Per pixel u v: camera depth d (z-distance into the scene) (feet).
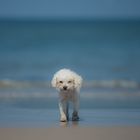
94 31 213.25
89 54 135.13
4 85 82.79
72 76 44.34
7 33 199.31
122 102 61.31
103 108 55.52
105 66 112.06
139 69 107.14
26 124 42.42
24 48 144.36
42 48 145.48
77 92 44.83
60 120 44.45
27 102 61.26
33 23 307.99
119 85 83.20
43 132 37.24
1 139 34.37
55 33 203.92
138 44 153.69
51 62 119.65
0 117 47.42
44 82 86.02
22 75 96.63
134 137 35.06
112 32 207.21
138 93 71.46
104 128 39.17
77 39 175.83
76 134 36.24
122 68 108.47
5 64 115.34
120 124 42.47
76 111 45.14
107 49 145.28
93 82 86.48
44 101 62.44
